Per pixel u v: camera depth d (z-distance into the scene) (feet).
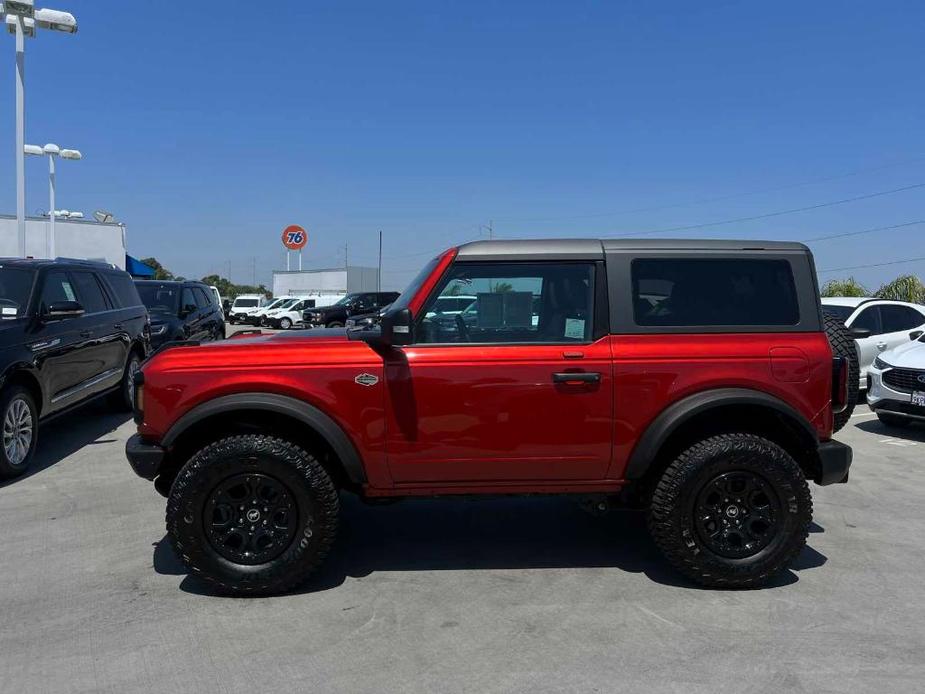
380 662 11.40
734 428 14.80
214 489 13.48
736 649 11.82
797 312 14.53
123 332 31.04
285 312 139.23
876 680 10.89
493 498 14.88
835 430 15.97
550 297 14.46
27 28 57.36
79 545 16.47
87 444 26.68
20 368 21.83
